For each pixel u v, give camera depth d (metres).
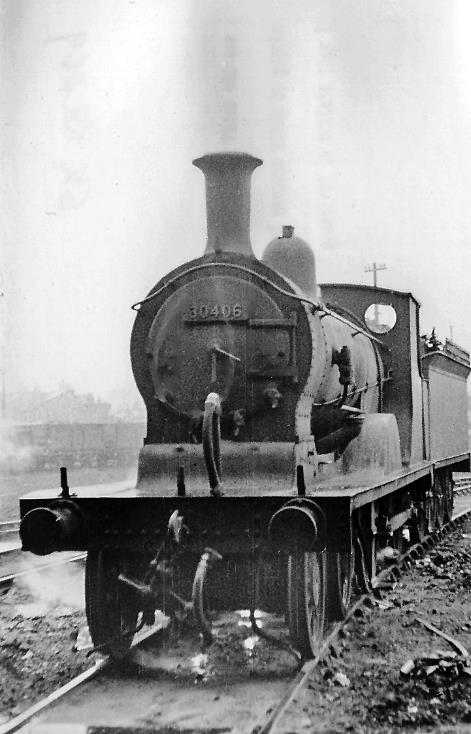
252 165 6.99
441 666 5.44
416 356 10.20
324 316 7.38
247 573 5.89
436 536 11.36
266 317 6.61
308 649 5.58
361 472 7.77
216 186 6.94
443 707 4.83
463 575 9.03
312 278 7.46
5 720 4.83
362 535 7.30
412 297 9.92
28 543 5.65
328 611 6.59
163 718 4.73
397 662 5.74
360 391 8.38
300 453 6.52
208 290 6.72
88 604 5.82
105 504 5.83
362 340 9.06
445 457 12.18
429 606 7.50
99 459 32.53
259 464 6.43
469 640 6.32
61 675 5.75
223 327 6.65
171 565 5.80
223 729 4.53
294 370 6.52
